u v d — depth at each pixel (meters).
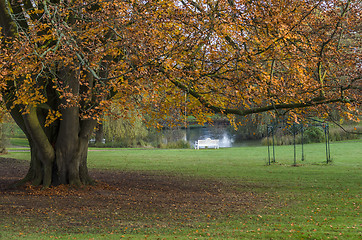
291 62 11.84
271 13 11.55
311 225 8.55
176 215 10.06
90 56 10.18
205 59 12.02
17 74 10.07
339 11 12.55
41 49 9.87
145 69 9.73
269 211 10.48
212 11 10.97
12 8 12.70
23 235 7.91
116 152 31.70
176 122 14.06
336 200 11.80
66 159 14.05
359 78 11.11
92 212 10.32
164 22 10.44
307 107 12.71
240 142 41.72
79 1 10.07
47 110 14.05
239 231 8.20
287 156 26.19
